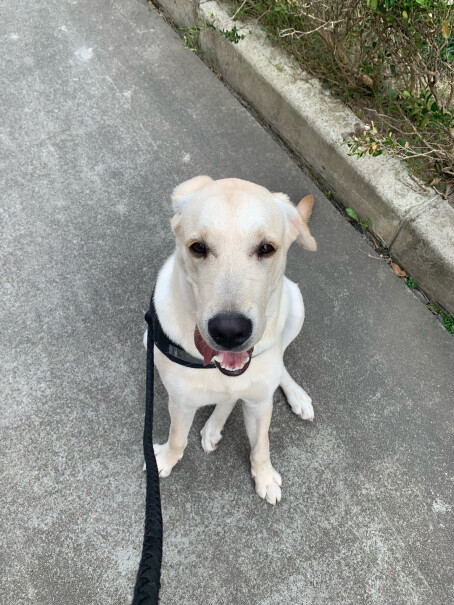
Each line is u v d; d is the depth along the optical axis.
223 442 0.80
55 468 0.76
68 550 0.70
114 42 1.27
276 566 0.70
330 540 0.72
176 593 0.68
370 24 0.94
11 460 0.76
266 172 1.09
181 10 1.26
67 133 1.13
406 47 0.90
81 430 0.79
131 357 0.86
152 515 0.46
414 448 0.80
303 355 0.88
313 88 1.08
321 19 1.00
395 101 1.03
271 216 0.55
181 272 0.58
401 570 0.70
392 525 0.73
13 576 0.68
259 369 0.62
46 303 0.91
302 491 0.76
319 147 1.04
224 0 1.20
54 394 0.82
